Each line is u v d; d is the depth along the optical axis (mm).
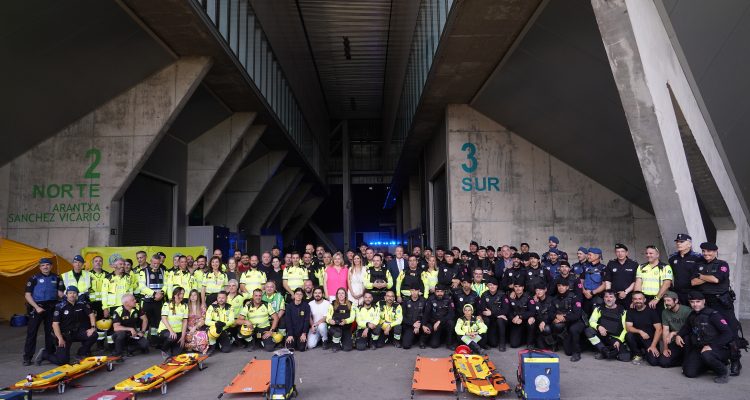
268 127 22047
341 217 57719
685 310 7613
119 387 6336
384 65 32531
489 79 14477
